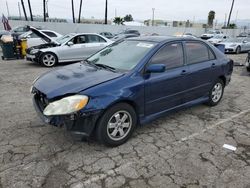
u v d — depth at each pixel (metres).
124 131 3.47
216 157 3.22
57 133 3.73
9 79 7.31
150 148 3.40
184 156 3.22
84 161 3.05
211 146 3.50
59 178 2.72
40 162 3.00
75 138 3.36
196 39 4.56
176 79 3.96
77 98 2.94
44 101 3.29
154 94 3.67
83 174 2.80
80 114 2.95
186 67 4.17
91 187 2.60
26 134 3.69
